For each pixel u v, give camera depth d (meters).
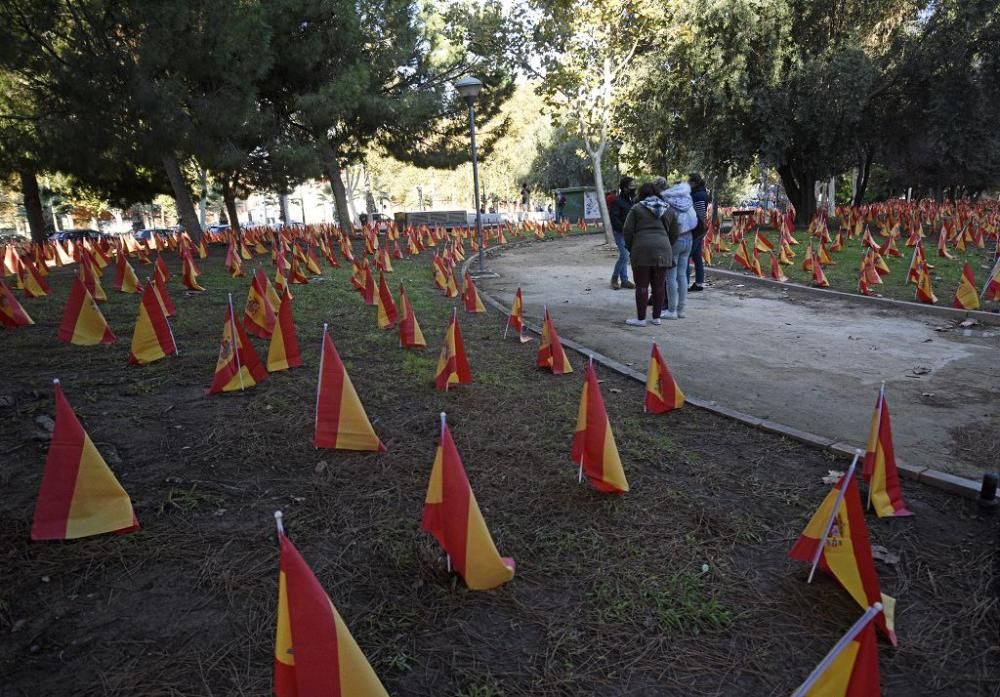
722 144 23.70
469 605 2.86
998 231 18.08
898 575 3.12
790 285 11.70
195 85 16.16
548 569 3.13
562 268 16.23
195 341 7.28
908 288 11.00
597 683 2.43
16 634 2.64
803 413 5.35
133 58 14.04
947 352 7.21
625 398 5.68
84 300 7.10
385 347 7.25
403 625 2.72
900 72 23.22
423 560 3.17
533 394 5.68
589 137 20.83
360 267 11.77
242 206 83.75
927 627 2.77
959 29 21.69
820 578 3.08
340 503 3.71
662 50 22.84
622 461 4.31
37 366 6.23
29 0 12.62
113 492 3.41
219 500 3.71
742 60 21.88
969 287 9.07
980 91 22.33
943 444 4.65
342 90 19.88
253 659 2.52
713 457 4.42
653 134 26.20
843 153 25.30
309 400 5.31
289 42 20.73
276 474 4.05
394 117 22.77
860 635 1.81
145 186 26.30
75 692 2.34
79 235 37.50
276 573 3.06
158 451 4.33
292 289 11.40
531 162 65.62
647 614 2.82
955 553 3.29
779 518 3.61
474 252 21.25
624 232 8.82
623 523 3.54
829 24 22.88
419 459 4.30
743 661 2.55
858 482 4.02
